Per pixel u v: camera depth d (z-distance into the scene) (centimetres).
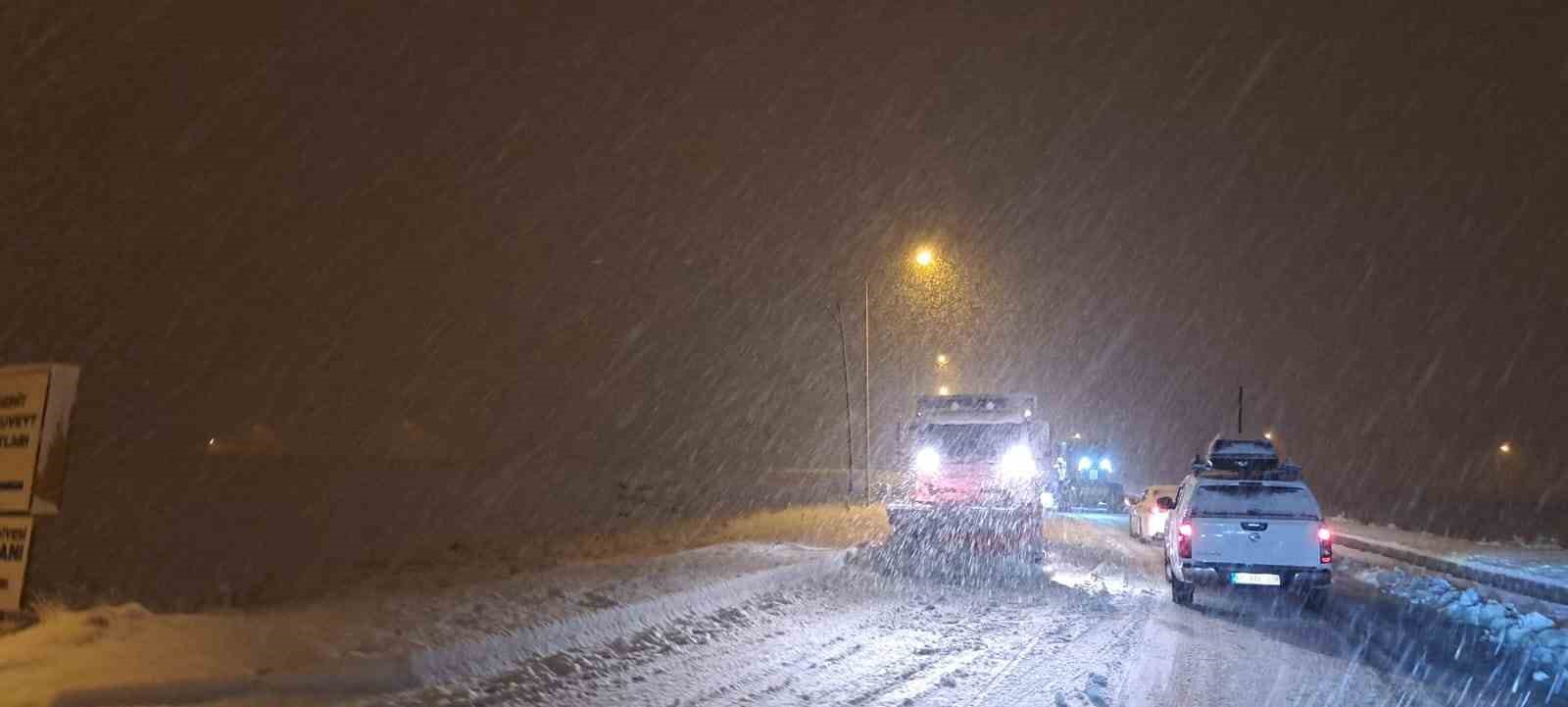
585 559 2080
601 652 1248
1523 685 1209
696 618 1511
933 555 2458
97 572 1822
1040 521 2491
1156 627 1566
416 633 1188
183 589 1641
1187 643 1427
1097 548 2841
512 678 1095
